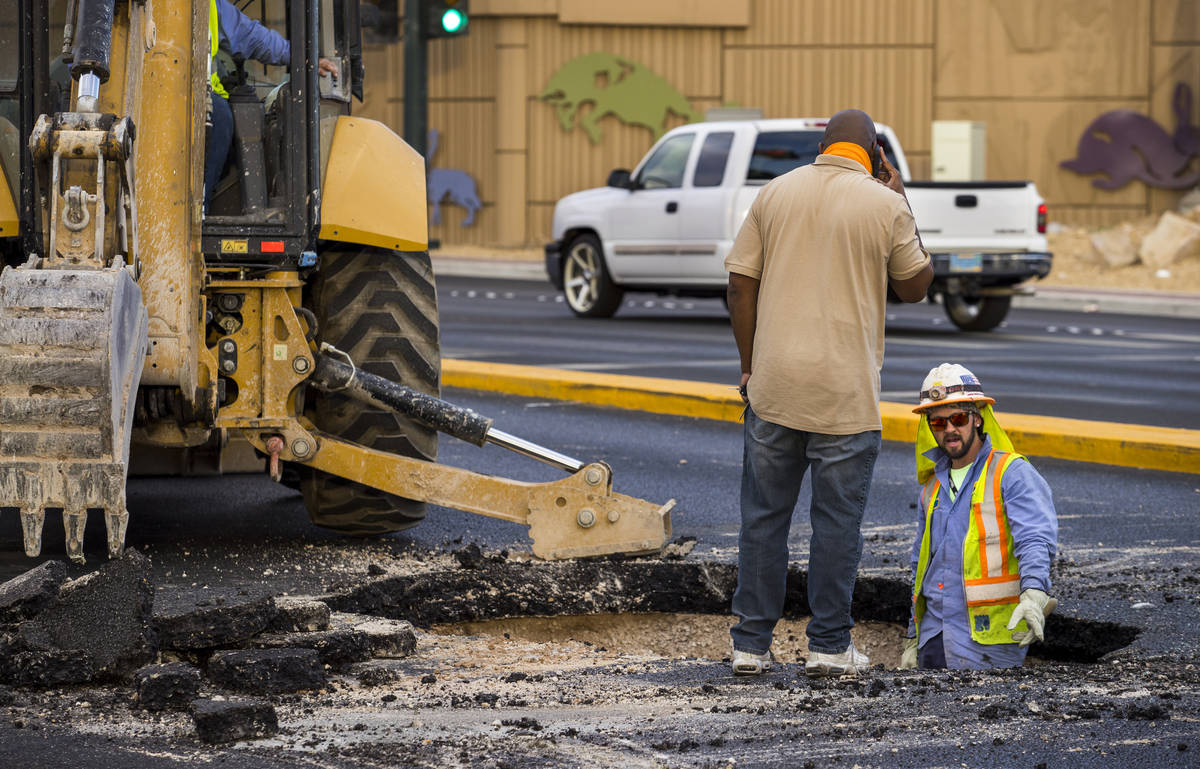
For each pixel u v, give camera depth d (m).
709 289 27.25
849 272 7.25
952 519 8.35
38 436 6.92
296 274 9.52
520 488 9.73
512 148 49.56
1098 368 21.25
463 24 37.19
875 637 9.82
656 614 9.73
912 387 18.88
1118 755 6.01
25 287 6.89
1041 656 8.94
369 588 8.95
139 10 8.02
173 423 9.11
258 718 6.27
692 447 15.08
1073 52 48.34
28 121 8.80
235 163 9.61
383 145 10.09
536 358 21.94
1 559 9.72
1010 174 48.91
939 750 6.08
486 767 5.90
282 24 10.30
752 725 6.50
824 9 48.78
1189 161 48.19
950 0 48.50
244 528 10.88
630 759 6.01
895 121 48.97
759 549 7.56
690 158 27.42
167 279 8.44
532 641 9.30
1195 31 47.97
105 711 6.56
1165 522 11.59
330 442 9.66
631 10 48.69
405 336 10.16
